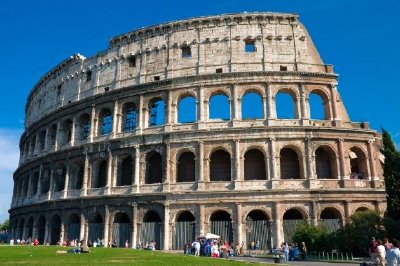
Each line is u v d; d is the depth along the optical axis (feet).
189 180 236.84
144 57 265.34
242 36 251.19
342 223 215.51
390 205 192.75
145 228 228.43
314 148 226.79
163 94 249.96
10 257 126.52
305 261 170.60
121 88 261.65
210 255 185.37
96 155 259.19
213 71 246.88
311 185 219.41
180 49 257.34
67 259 122.42
